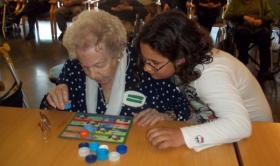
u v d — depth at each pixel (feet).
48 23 23.13
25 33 20.17
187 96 4.10
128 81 4.49
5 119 4.15
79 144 3.55
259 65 13.52
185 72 3.57
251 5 13.35
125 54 4.46
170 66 3.55
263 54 13.11
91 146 3.42
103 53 3.90
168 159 3.34
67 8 17.66
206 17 15.92
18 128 3.94
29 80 12.36
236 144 3.64
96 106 4.61
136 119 4.11
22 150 3.50
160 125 4.03
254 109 4.43
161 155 3.40
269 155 3.45
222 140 3.45
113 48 3.98
